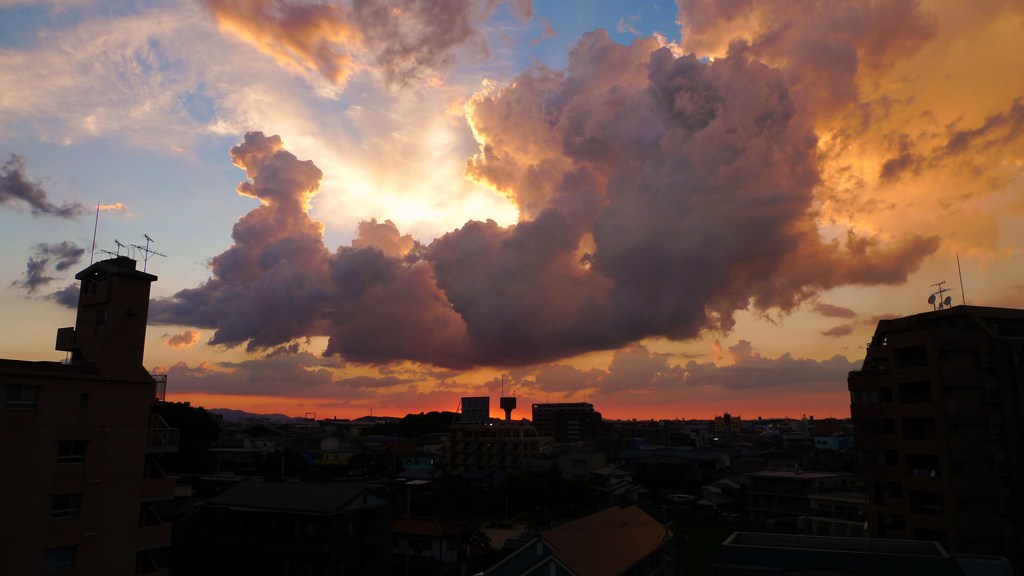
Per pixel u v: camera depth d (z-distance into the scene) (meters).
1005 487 36.62
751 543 28.34
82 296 33.94
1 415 26.64
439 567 51.56
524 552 34.12
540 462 110.31
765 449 170.00
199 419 94.31
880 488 40.66
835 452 139.62
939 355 37.56
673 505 90.75
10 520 26.48
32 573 26.97
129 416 31.55
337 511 41.62
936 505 36.59
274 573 41.56
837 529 66.19
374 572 44.09
